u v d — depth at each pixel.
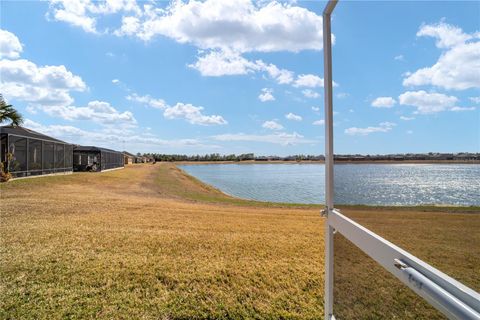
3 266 3.37
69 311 2.50
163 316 2.49
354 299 1.57
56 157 17.12
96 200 8.82
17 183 11.37
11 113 13.13
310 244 4.61
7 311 2.47
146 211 7.35
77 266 3.42
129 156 57.81
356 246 1.52
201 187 20.19
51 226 5.23
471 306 0.74
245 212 8.23
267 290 2.99
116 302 2.67
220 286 3.06
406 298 1.06
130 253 3.95
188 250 4.18
